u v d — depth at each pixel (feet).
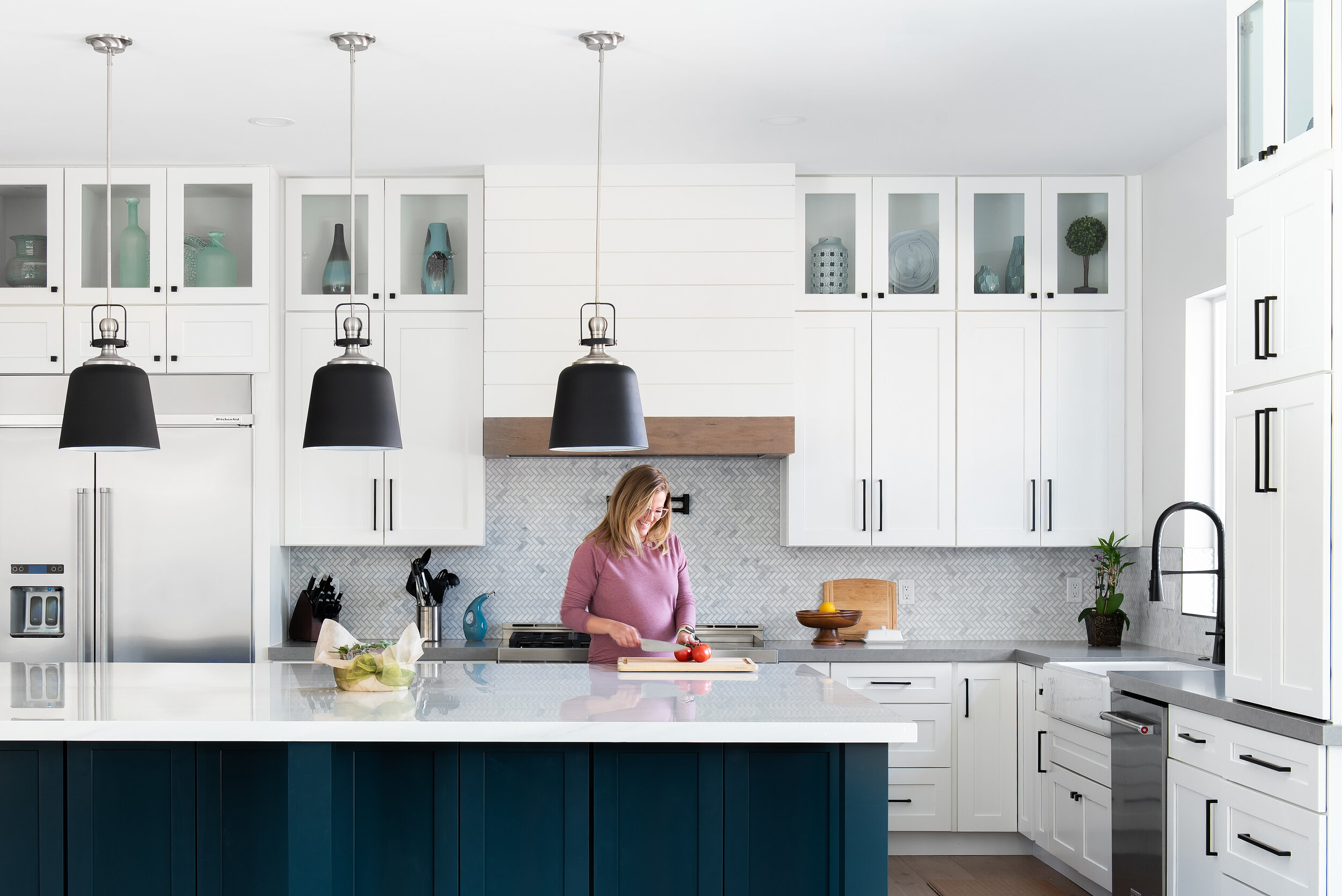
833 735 7.82
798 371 15.74
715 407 15.23
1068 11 10.32
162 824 8.65
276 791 8.61
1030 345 15.85
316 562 16.49
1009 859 15.03
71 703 8.64
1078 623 16.85
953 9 10.27
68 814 8.67
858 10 10.28
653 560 12.22
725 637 16.08
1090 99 12.70
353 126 10.76
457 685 9.70
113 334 10.34
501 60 11.46
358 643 9.37
